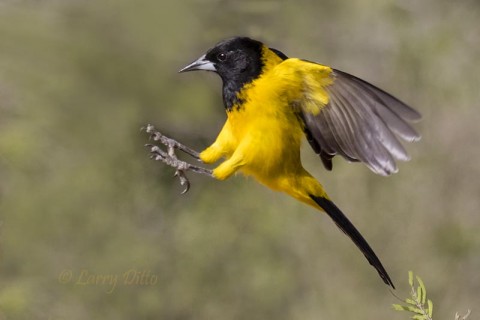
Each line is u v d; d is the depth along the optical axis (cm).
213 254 1591
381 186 1505
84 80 1627
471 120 1605
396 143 766
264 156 803
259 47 805
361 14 1800
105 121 1630
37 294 1502
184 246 1598
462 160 1545
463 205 1518
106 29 1627
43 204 1576
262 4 1683
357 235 808
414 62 1741
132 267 1577
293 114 802
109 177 1619
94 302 1541
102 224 1594
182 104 1655
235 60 807
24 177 1575
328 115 796
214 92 1681
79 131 1622
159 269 1588
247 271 1573
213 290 1580
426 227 1491
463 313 1457
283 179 816
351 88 780
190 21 1648
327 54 1781
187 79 1664
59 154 1608
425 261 1475
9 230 1535
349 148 792
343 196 1501
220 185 1641
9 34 1608
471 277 1482
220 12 1667
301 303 1527
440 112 1633
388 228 1488
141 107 1644
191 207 1641
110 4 1617
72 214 1591
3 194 1562
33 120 1598
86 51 1622
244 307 1566
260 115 798
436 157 1546
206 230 1602
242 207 1609
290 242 1553
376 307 1451
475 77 1714
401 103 757
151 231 1619
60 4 1627
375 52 1781
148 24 1631
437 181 1527
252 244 1583
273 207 1600
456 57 1764
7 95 1602
